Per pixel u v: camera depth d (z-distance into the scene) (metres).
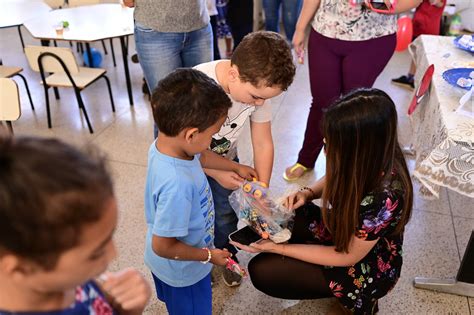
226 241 1.84
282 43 1.25
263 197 1.46
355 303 1.49
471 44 2.09
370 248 1.38
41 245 0.47
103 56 4.30
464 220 2.22
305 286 1.52
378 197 1.27
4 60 4.19
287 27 4.33
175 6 1.97
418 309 1.75
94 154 0.52
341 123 1.21
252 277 1.58
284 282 1.53
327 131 1.25
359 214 1.29
